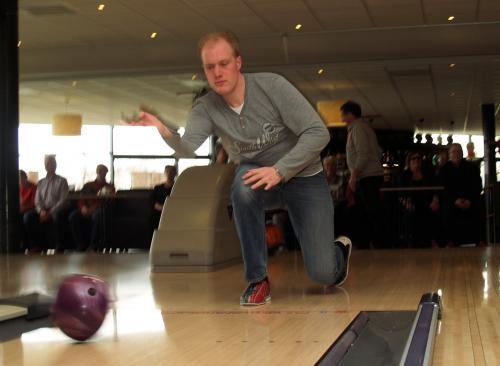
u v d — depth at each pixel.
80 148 8.98
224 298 3.59
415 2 8.23
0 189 8.45
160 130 3.23
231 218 5.78
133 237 8.27
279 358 2.07
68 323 2.34
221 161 7.99
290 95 3.21
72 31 9.18
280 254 6.95
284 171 3.14
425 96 9.20
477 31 8.81
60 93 9.30
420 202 8.11
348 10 8.55
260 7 8.50
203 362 2.05
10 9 8.58
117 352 2.22
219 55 3.17
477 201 8.09
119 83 9.57
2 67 8.58
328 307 3.10
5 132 8.58
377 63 9.17
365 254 6.85
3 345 2.37
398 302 3.21
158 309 3.19
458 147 8.25
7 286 4.59
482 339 2.30
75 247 8.34
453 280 4.16
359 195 8.23
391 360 1.97
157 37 9.56
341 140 8.64
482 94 9.03
